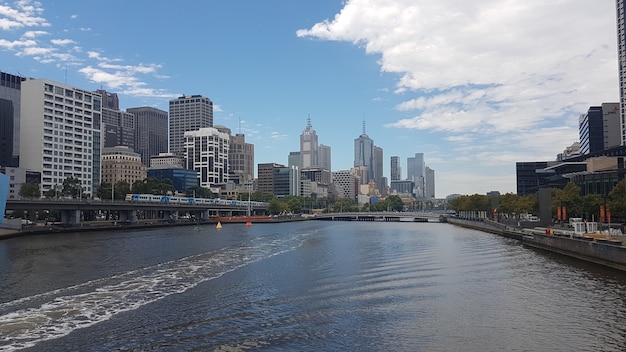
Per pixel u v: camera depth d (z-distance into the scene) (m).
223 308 43.78
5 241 119.75
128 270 66.50
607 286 56.50
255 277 60.72
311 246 106.81
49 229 153.12
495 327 39.03
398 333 37.09
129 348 32.62
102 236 140.75
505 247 104.62
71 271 65.75
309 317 41.19
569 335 37.12
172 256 84.44
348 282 57.59
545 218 142.62
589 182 182.88
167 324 38.34
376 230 186.62
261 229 193.12
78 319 39.47
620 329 38.66
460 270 68.19
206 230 182.62
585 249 78.00
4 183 139.12
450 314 42.81
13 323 38.12
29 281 57.56
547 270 69.06
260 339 35.12
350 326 38.72
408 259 80.75
